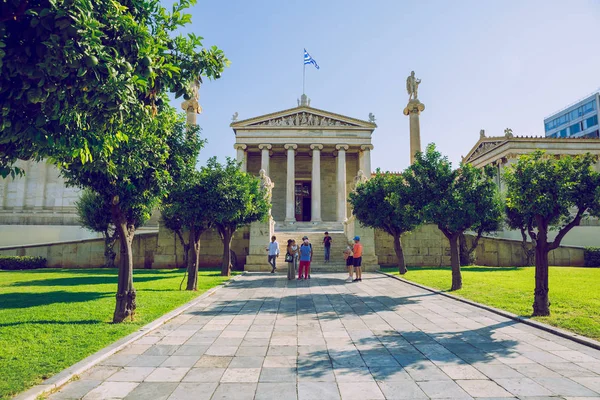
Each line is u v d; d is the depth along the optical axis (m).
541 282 9.28
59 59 3.98
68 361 5.68
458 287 13.91
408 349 6.57
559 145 42.81
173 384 4.96
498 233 37.03
